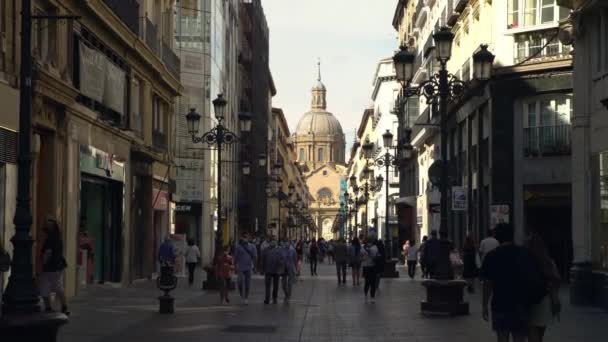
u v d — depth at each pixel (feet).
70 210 82.38
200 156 177.27
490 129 120.16
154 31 119.85
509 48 118.62
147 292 94.38
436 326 61.93
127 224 107.14
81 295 86.48
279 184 328.29
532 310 38.99
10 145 66.85
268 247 85.20
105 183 100.32
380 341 53.21
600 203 76.59
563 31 84.94
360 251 119.75
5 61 66.18
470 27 141.49
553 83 114.73
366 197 203.21
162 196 130.11
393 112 260.42
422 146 209.15
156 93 123.85
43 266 57.36
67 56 81.71
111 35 96.32
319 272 174.81
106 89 93.25
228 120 215.72
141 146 111.75
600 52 77.66
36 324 37.60
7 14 66.59
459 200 97.04
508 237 36.63
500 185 118.62
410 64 73.15
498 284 36.14
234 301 86.12
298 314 71.97
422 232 209.77
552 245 117.60
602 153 75.87
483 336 55.67
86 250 90.53
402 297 93.81
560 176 115.34
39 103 72.74
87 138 88.28
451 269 71.41
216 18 184.96
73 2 82.12
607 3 74.08
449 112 152.46
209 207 179.83
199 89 176.96
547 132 116.16
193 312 72.79
